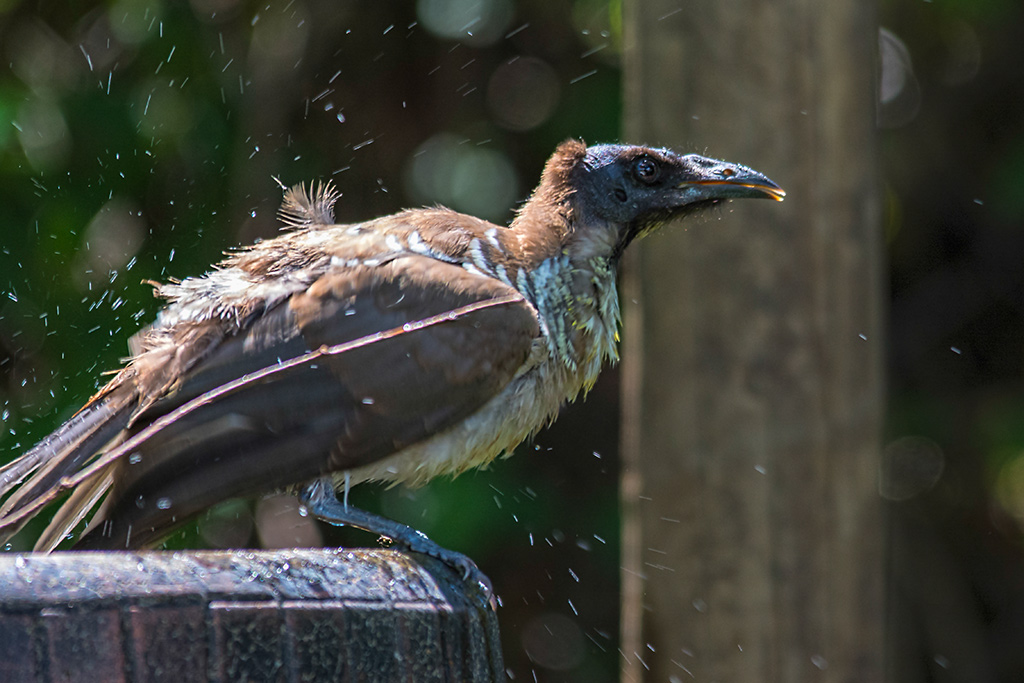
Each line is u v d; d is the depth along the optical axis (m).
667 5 9.52
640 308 9.66
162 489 6.87
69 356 13.20
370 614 4.86
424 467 7.72
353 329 7.41
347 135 15.48
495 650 5.80
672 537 9.52
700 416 9.45
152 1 14.33
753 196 8.81
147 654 4.24
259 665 4.45
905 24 17.27
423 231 8.06
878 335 9.64
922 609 18.08
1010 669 17.94
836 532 9.38
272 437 7.17
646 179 8.77
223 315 7.43
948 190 17.61
